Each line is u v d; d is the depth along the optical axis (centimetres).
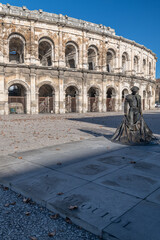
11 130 1662
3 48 3369
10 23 3384
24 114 3578
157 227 365
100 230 361
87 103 4322
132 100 1089
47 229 390
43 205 469
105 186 537
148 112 4666
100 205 442
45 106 4075
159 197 474
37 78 3650
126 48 4928
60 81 3838
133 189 517
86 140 1164
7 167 698
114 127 1878
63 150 923
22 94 3984
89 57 4566
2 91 3353
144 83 5591
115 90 4719
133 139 1049
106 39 4447
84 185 545
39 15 3628
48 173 636
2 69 3316
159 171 643
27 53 3569
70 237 367
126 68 5081
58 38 3831
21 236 371
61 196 487
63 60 3897
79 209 428
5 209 463
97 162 739
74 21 4016
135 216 399
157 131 1602
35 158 799
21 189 528
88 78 4225
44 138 1310
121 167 682
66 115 3425
